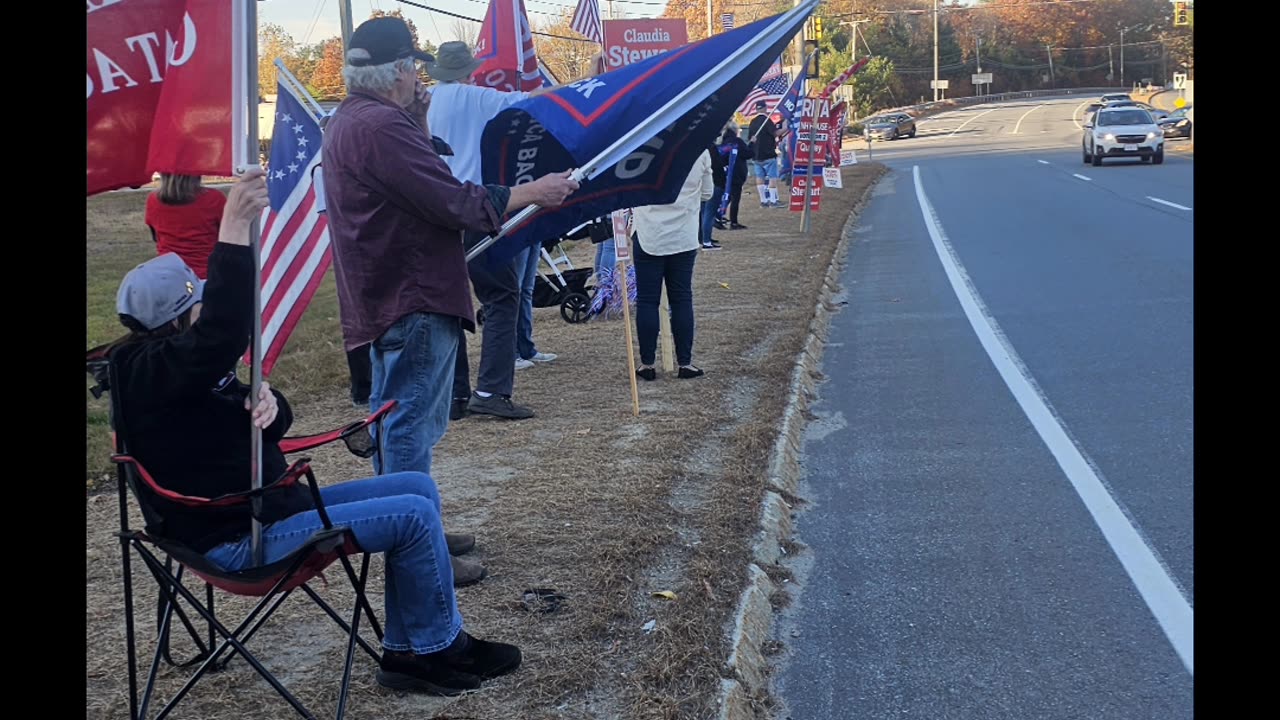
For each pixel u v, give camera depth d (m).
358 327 4.29
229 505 3.24
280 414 3.66
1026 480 5.97
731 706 3.62
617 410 7.30
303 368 9.19
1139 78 139.12
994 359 8.88
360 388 7.81
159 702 3.71
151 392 3.32
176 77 3.46
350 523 3.51
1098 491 5.71
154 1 3.42
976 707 3.78
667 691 3.67
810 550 5.21
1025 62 135.88
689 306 8.13
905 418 7.38
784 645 4.29
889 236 18.83
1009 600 4.55
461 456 6.39
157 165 3.47
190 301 3.41
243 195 3.23
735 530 5.09
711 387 7.84
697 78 4.98
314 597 3.70
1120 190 24.58
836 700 3.87
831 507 5.77
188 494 3.43
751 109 23.58
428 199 4.05
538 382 8.24
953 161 42.62
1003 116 92.56
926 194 27.56
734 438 6.53
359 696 3.73
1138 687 3.84
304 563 3.32
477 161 6.71
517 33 8.94
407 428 4.32
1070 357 8.75
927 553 5.09
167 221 5.73
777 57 5.20
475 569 4.56
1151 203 20.97
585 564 4.70
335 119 4.22
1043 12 134.88
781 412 7.17
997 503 5.65
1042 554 4.98
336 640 4.17
